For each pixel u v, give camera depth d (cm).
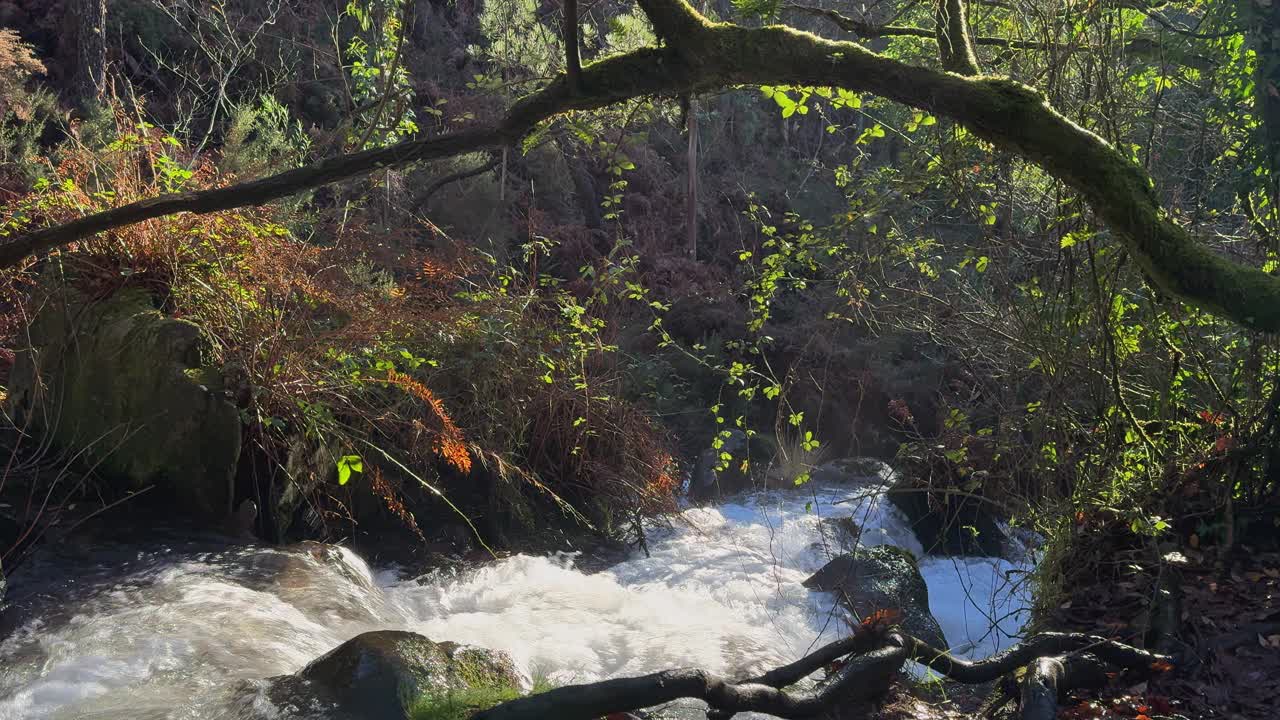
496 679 430
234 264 676
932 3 531
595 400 855
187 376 600
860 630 468
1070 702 424
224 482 600
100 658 429
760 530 897
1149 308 547
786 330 1308
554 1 1304
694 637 581
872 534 898
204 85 1409
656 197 1705
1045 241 553
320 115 1434
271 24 1453
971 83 431
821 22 1340
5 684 400
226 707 389
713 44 467
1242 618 462
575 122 581
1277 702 407
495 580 676
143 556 546
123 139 693
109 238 657
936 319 656
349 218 841
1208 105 550
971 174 560
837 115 1855
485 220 1274
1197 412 588
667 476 893
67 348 654
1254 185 507
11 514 558
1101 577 529
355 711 383
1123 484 539
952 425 609
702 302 1394
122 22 1387
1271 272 512
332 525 692
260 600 514
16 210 665
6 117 1000
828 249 614
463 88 1494
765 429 1242
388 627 541
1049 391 547
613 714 379
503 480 773
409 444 736
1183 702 418
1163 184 582
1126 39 577
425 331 727
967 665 461
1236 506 530
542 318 859
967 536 880
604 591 670
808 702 411
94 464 630
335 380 664
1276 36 480
